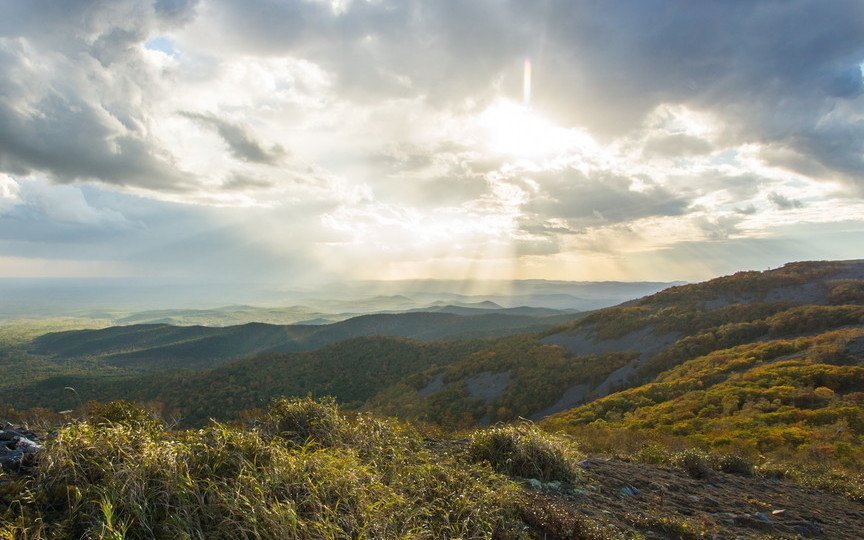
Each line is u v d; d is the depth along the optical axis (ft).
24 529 8.68
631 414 84.53
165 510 9.99
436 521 12.51
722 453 39.75
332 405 19.95
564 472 20.24
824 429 51.47
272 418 18.97
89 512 9.77
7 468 11.16
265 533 9.64
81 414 16.56
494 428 22.38
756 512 19.75
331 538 9.90
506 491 15.39
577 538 13.60
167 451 11.67
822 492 26.68
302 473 12.39
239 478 11.07
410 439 21.81
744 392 75.25
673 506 19.62
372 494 12.52
